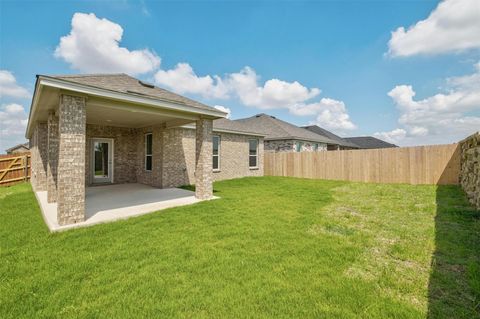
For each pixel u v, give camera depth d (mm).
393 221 5184
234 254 3574
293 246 3867
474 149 6656
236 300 2451
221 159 13492
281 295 2537
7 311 2320
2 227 4930
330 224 5004
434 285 2701
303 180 13352
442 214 5578
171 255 3527
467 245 3764
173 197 8156
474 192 6465
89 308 2346
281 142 17906
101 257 3465
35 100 5797
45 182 8969
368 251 3678
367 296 2496
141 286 2713
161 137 10516
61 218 4875
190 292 2605
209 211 6160
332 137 26031
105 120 9625
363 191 9258
